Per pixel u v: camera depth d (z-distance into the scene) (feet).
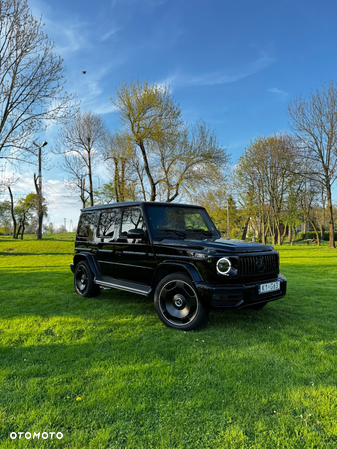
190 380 8.57
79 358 10.04
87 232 19.83
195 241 13.32
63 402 7.46
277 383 8.44
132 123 69.00
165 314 13.50
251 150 109.50
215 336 12.19
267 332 12.75
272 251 14.01
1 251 73.77
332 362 9.86
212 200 80.23
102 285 17.29
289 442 6.12
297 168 90.02
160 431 6.43
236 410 7.25
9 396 7.74
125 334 12.36
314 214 125.08
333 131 78.18
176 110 69.26
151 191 73.56
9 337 12.01
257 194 114.01
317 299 19.54
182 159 71.56
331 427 6.61
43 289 22.38
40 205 108.58
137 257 15.21
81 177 108.27
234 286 11.96
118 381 8.44
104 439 6.12
